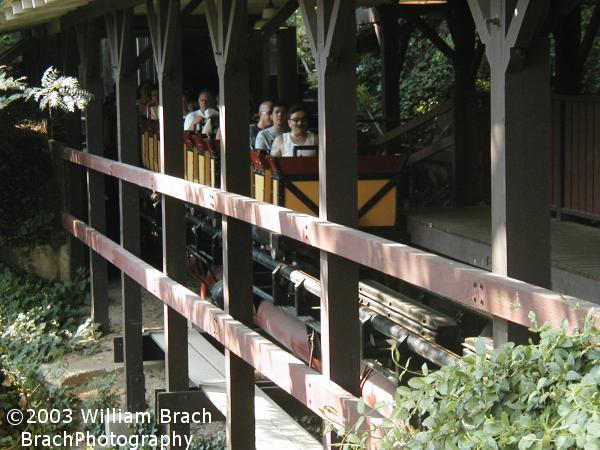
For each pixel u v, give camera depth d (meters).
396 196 9.04
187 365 8.66
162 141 8.66
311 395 5.53
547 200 3.95
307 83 18.59
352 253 5.03
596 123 8.15
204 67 15.56
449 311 8.12
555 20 3.81
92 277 12.48
